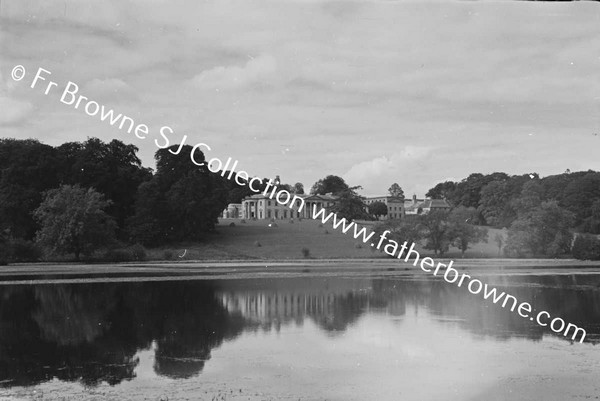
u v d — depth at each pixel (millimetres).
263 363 20453
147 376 18797
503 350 22516
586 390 17125
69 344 23953
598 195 88062
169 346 23453
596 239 83375
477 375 18797
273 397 16500
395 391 17078
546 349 22688
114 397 16547
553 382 17984
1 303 36344
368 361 20703
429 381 18141
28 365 20344
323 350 22578
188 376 18812
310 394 16797
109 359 21203
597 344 23562
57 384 17922
